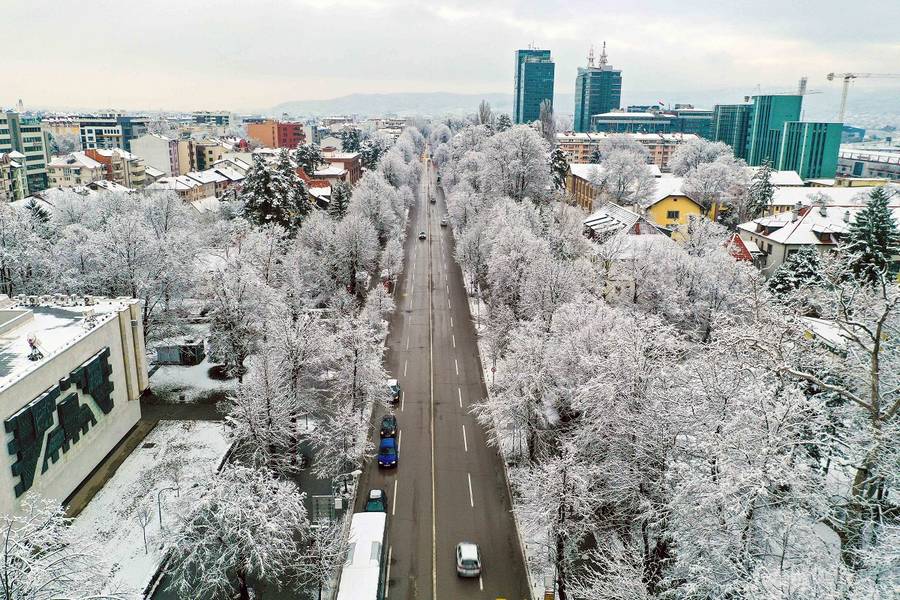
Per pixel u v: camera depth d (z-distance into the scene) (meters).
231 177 149.50
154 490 39.88
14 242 62.50
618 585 28.20
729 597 24.50
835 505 27.98
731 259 60.91
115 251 61.47
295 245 79.50
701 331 56.69
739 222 114.81
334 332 61.66
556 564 32.03
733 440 25.50
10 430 33.94
